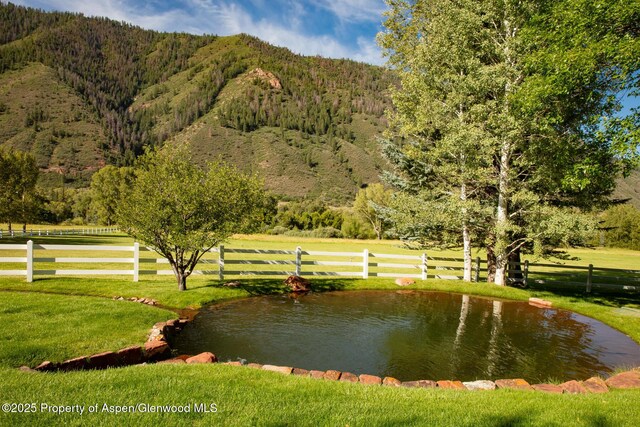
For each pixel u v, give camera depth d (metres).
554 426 4.10
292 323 9.80
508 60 12.97
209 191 11.30
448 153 14.87
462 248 17.39
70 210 79.75
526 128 12.39
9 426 3.50
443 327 9.95
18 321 7.50
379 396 4.74
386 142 18.09
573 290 16.23
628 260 38.59
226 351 7.57
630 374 6.59
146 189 11.16
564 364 7.63
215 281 13.99
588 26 8.50
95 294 11.18
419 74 15.26
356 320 10.33
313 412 4.13
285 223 67.44
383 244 46.47
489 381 6.01
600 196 14.52
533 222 13.59
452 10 13.62
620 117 8.78
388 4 18.33
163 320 8.83
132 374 5.01
